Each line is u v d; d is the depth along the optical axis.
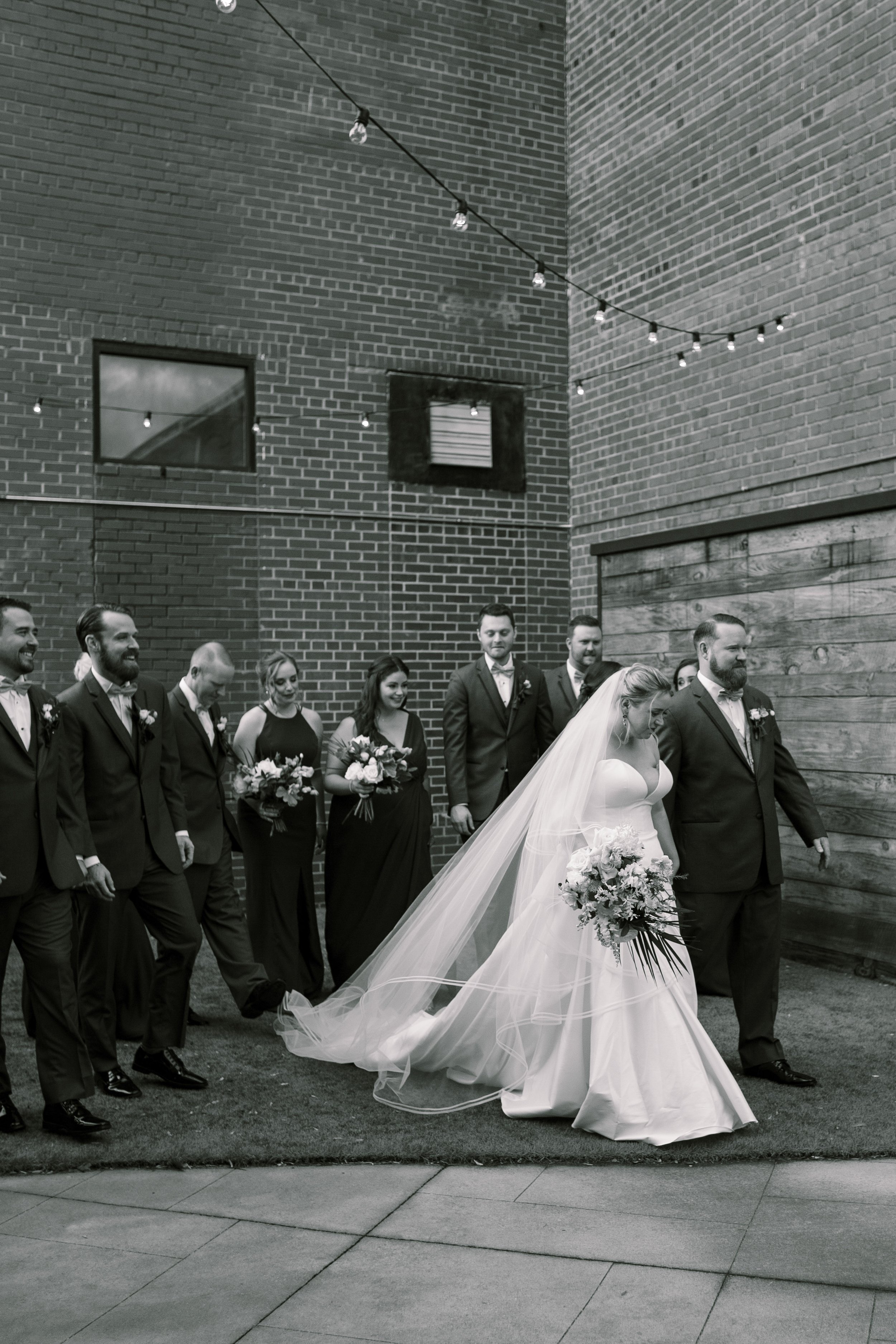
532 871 4.89
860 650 7.15
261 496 8.95
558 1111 4.68
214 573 8.80
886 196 7.06
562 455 9.98
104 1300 3.32
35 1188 4.10
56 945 4.57
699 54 8.53
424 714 9.47
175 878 5.25
